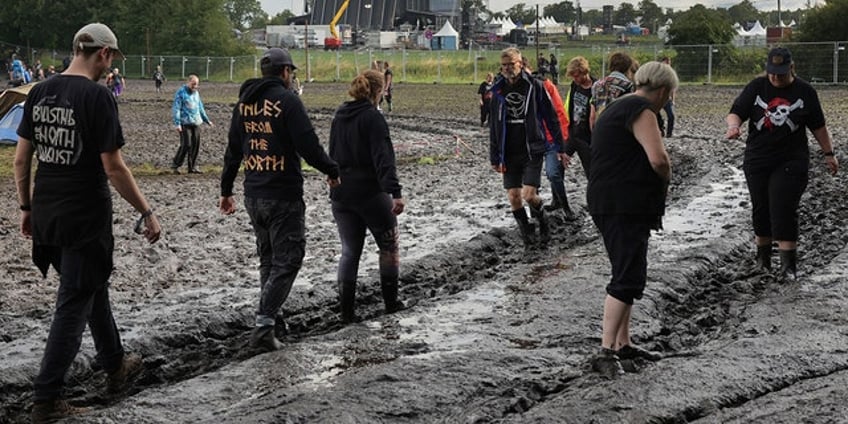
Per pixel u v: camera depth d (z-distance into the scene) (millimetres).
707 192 17094
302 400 6980
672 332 8984
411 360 7855
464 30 133125
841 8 61188
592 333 8742
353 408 6844
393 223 9430
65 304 7066
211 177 21391
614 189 7520
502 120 12500
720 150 24641
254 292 10523
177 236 13797
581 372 7699
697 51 63344
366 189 9242
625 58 12711
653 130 7387
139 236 13703
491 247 12945
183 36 100375
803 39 62562
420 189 18828
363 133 9133
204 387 7379
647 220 7562
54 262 7301
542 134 12523
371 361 8000
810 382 7406
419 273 11539
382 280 9609
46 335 8969
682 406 6895
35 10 103312
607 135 7566
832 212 14938
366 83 9156
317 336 8812
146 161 24844
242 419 6641
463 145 28578
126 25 100250
